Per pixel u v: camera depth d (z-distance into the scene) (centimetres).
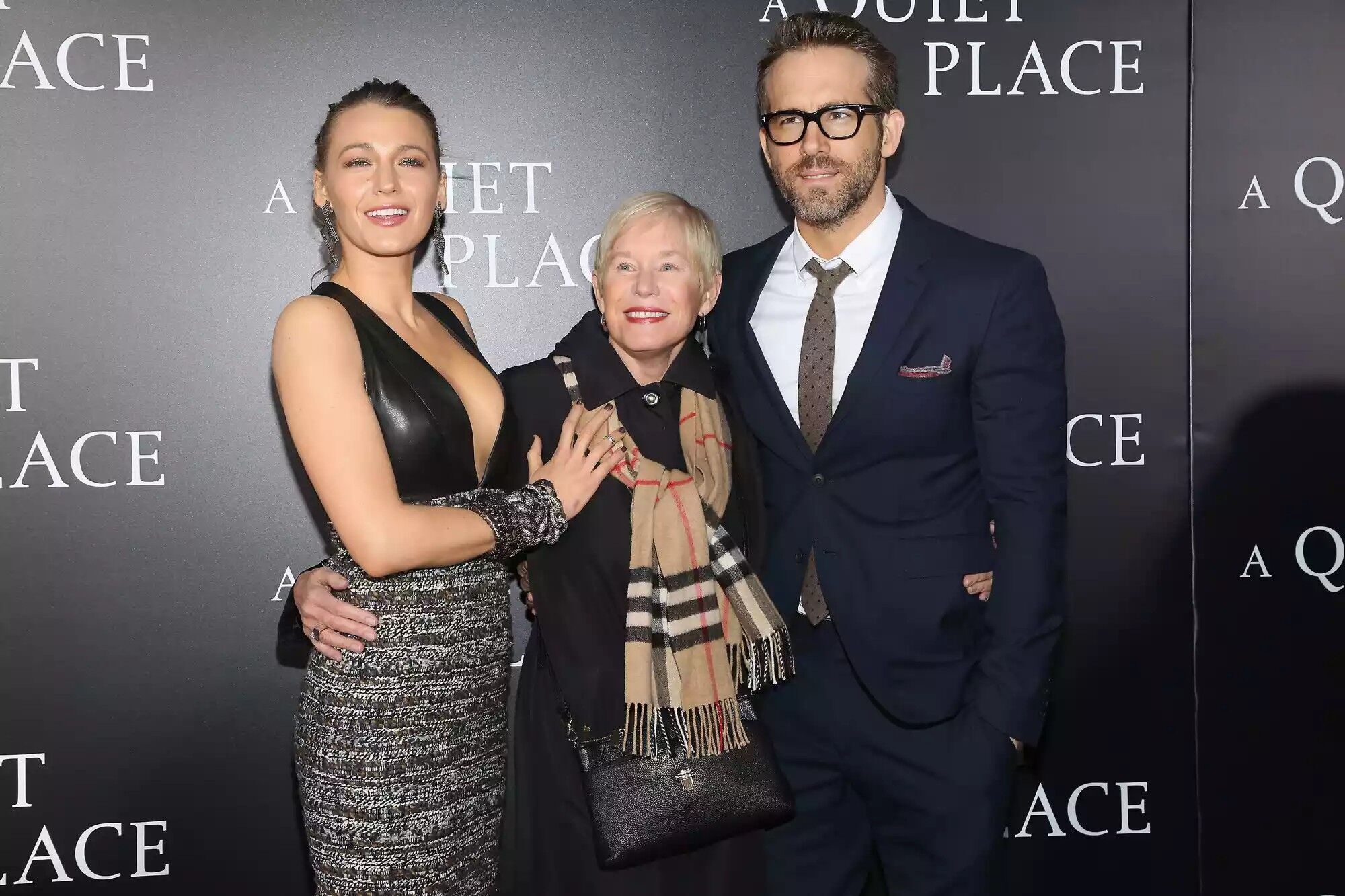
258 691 250
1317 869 265
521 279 256
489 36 251
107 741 246
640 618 180
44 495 243
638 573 182
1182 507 263
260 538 249
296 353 169
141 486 246
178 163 244
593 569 184
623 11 254
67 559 244
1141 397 261
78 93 241
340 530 166
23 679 243
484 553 171
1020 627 190
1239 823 265
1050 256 259
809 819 210
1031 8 257
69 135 241
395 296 187
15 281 241
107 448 245
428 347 187
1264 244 262
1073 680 263
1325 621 263
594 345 193
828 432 197
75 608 245
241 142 245
